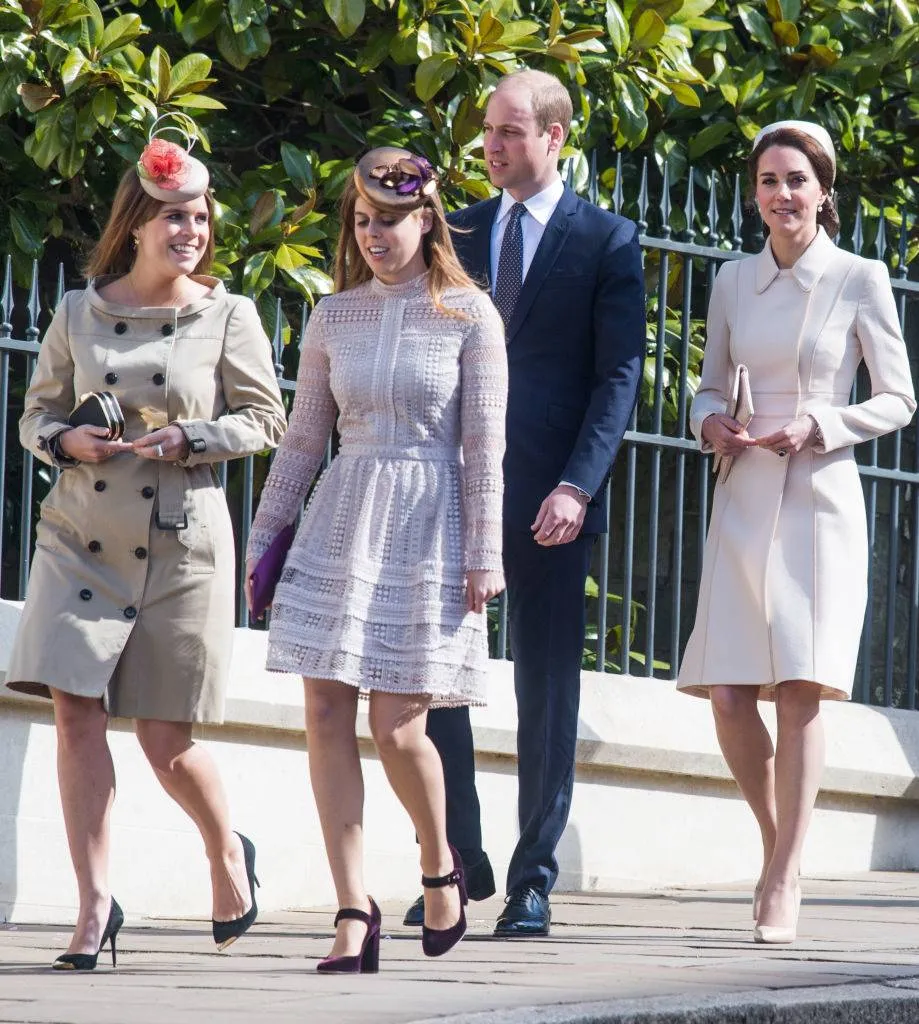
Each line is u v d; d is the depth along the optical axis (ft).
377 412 49.93
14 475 90.27
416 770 49.01
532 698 60.59
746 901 72.28
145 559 52.16
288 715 69.46
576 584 60.59
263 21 80.43
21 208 84.02
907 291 82.02
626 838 77.20
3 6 75.00
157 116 76.48
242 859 54.49
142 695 52.24
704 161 93.09
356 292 51.42
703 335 88.43
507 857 75.00
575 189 80.89
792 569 58.90
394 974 47.67
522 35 80.28
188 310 54.08
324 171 82.94
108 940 58.39
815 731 58.34
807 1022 41.93
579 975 46.55
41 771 66.03
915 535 84.89
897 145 98.27
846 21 92.58
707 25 86.69
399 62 81.92
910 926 61.82
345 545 49.32
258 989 44.16
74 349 53.93
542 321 61.00
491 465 49.26
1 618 65.92
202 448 52.34
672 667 79.77
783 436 58.34
